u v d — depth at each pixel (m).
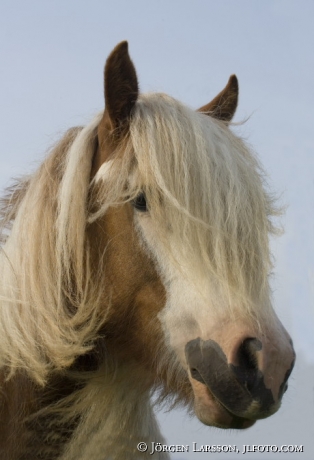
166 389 3.71
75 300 3.70
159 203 3.35
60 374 3.72
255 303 3.16
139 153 3.44
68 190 3.63
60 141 4.05
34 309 3.62
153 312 3.42
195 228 3.25
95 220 3.61
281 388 3.02
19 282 3.68
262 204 3.42
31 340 3.56
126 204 3.48
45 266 3.65
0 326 3.62
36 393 3.68
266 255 3.31
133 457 3.80
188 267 3.21
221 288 3.17
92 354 3.80
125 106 3.65
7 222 4.13
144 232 3.40
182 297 3.27
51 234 3.70
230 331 3.06
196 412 3.22
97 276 3.62
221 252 3.19
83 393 3.72
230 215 3.26
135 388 3.85
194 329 3.21
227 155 3.45
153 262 3.37
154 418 4.13
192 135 3.47
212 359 3.08
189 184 3.33
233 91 4.36
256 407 2.96
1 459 3.67
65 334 3.58
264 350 3.00
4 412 3.71
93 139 3.82
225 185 3.34
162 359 3.40
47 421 3.71
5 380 3.66
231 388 3.00
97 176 3.66
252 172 3.52
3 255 3.83
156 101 3.73
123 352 3.76
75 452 3.67
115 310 3.59
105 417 3.73
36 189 3.83
